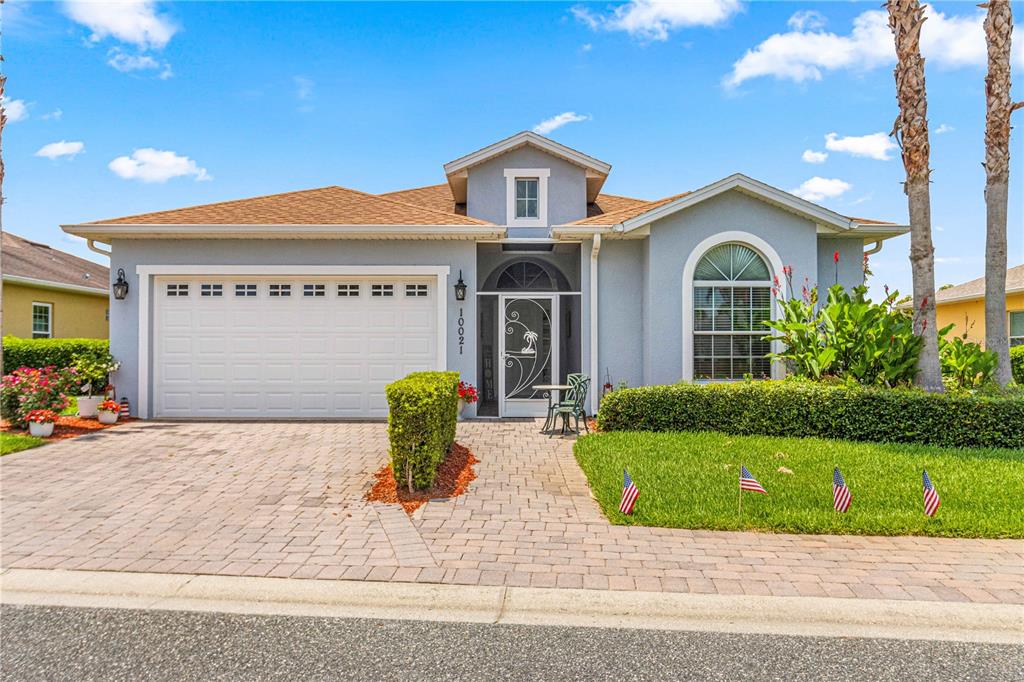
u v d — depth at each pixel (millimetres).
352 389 11164
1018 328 18875
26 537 5059
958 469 6758
